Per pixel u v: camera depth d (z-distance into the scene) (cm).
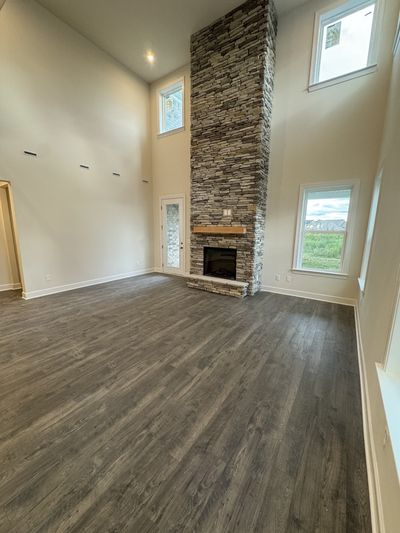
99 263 525
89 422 157
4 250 468
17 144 375
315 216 417
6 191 458
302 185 413
